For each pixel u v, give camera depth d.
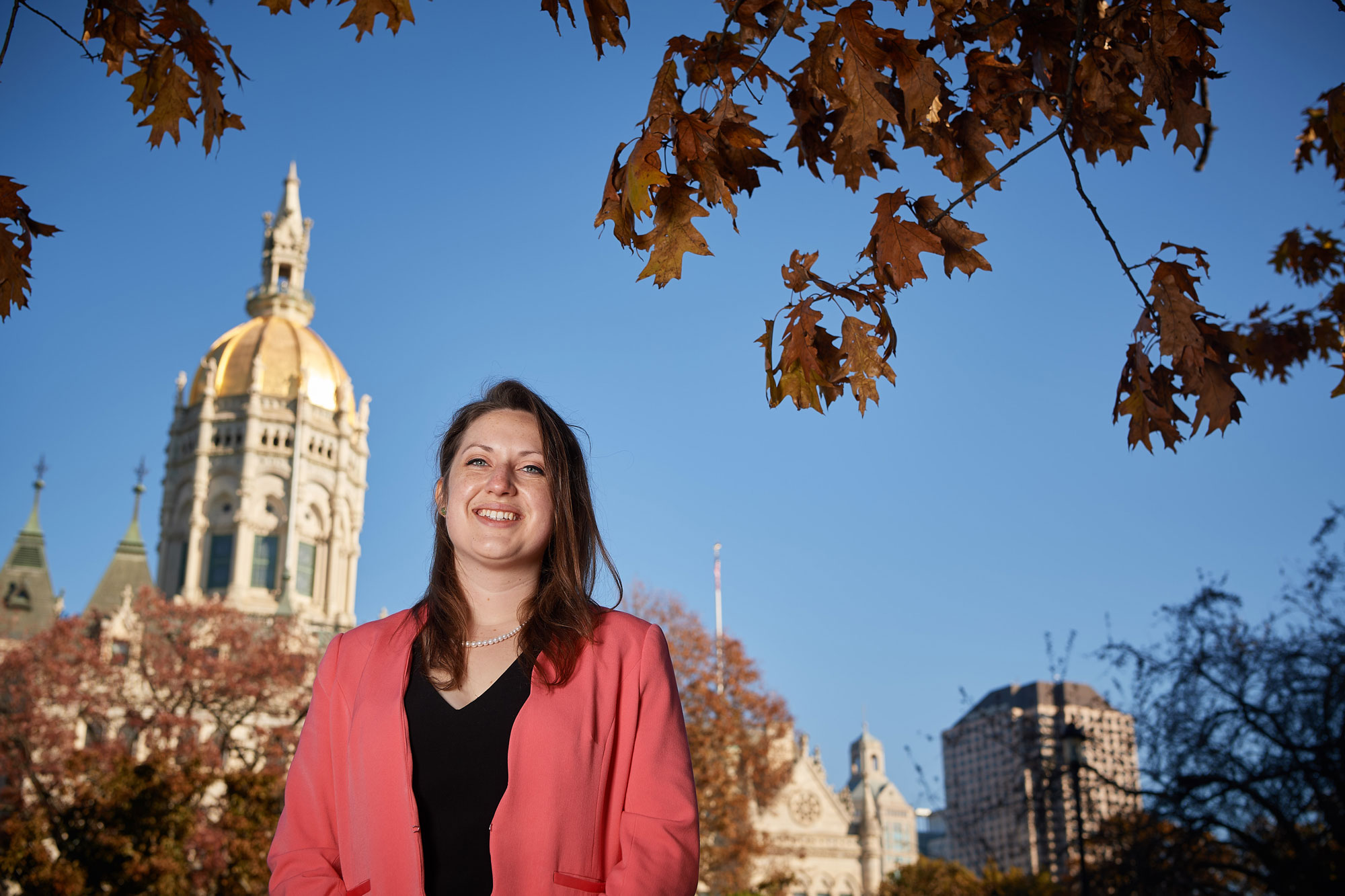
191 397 95.94
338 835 3.47
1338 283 7.37
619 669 3.61
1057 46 4.57
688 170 4.06
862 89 4.01
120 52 4.36
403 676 3.46
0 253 4.02
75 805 33.69
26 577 85.94
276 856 3.52
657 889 3.31
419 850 3.24
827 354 4.52
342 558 96.44
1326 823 16.42
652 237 4.06
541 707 3.40
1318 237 8.19
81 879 31.02
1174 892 17.84
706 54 4.20
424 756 3.36
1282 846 16.92
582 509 3.89
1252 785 17.06
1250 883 18.38
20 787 44.94
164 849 33.22
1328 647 17.31
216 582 90.25
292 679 55.47
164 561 91.62
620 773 3.53
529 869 3.25
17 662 50.59
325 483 95.50
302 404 95.00
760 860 68.56
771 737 59.31
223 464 92.50
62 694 50.88
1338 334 7.59
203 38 4.29
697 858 3.49
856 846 90.75
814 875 89.12
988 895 58.16
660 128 4.03
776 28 4.12
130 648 60.94
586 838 3.35
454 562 3.77
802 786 91.44
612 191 4.13
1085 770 20.92
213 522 91.81
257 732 54.75
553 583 3.64
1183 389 4.77
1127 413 4.92
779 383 4.60
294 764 3.65
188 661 53.72
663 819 3.46
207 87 4.38
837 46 4.06
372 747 3.36
